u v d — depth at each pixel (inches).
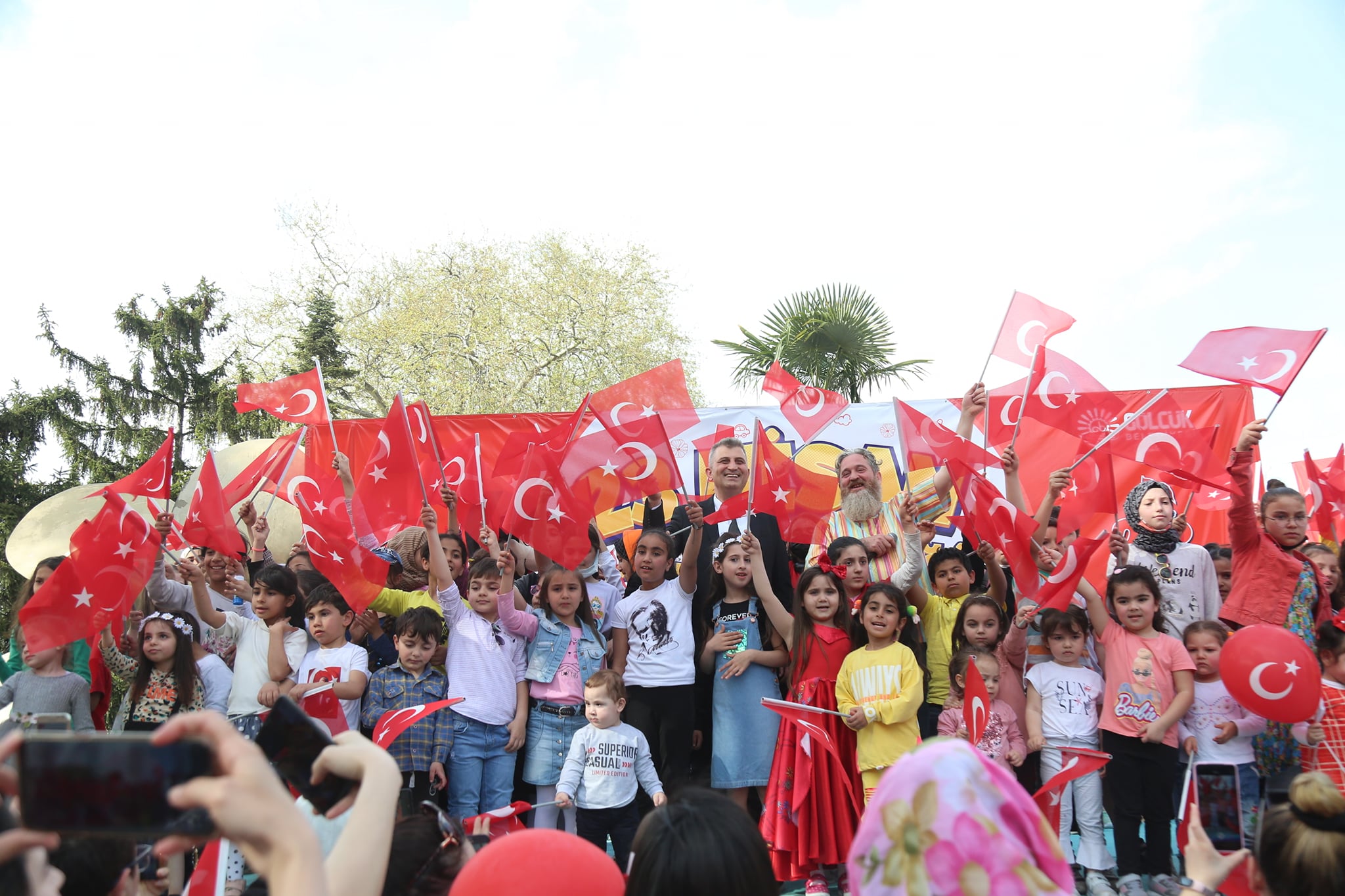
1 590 736.3
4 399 888.3
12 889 42.0
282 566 218.2
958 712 196.5
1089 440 249.0
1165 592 217.9
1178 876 184.2
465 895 68.4
